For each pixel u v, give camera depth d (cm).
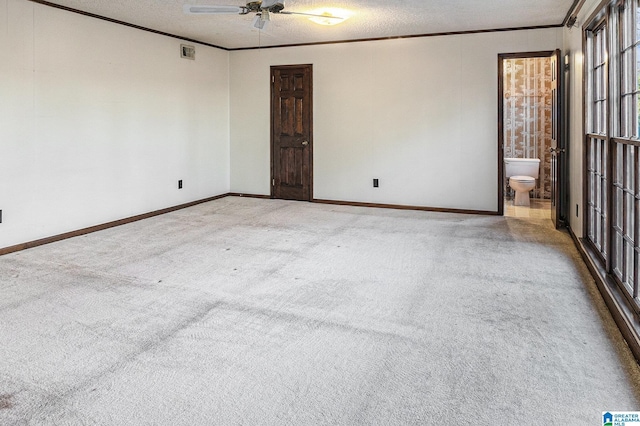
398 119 642
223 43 679
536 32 567
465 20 534
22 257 414
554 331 261
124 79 547
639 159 268
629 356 231
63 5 463
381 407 191
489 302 305
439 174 630
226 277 358
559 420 181
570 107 501
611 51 321
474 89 601
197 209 645
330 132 681
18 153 436
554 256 411
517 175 721
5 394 201
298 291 328
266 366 225
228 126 744
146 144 586
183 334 259
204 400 196
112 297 315
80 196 501
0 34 413
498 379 212
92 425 179
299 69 688
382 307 299
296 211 632
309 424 180
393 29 582
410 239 477
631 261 292
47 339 253
